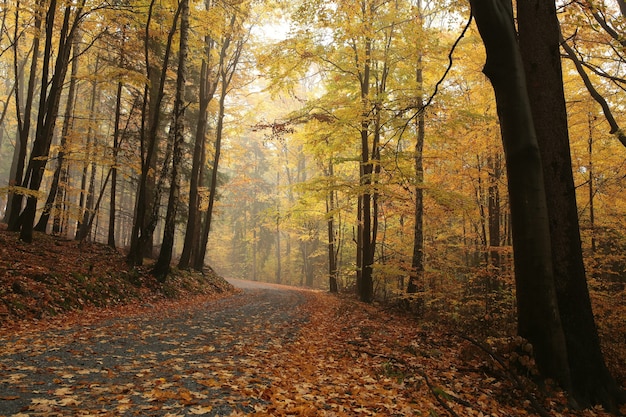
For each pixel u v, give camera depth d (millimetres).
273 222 34062
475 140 13172
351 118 13172
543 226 5371
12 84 32281
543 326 5289
